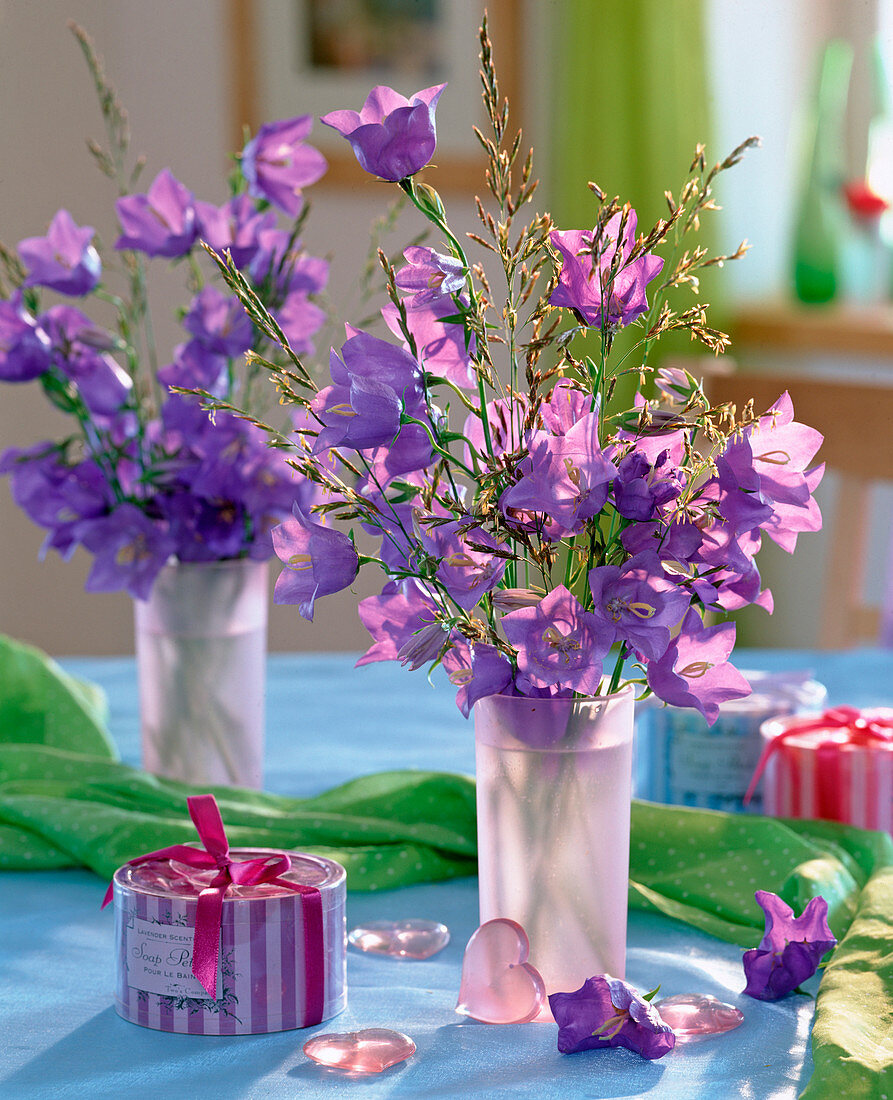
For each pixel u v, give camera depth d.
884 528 4.37
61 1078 1.54
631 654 1.61
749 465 1.54
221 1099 1.53
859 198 4.46
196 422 1.90
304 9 4.46
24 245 1.93
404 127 1.54
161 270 4.39
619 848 1.61
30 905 1.77
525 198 1.56
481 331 1.56
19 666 2.05
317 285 1.92
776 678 1.97
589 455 1.52
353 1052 1.55
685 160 4.25
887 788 1.83
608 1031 1.56
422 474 1.61
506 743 1.60
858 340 4.16
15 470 1.95
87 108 4.40
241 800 1.90
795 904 1.72
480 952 1.61
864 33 4.60
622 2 4.20
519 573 1.95
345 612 4.46
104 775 1.93
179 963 1.58
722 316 4.38
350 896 1.80
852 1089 1.51
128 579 1.91
